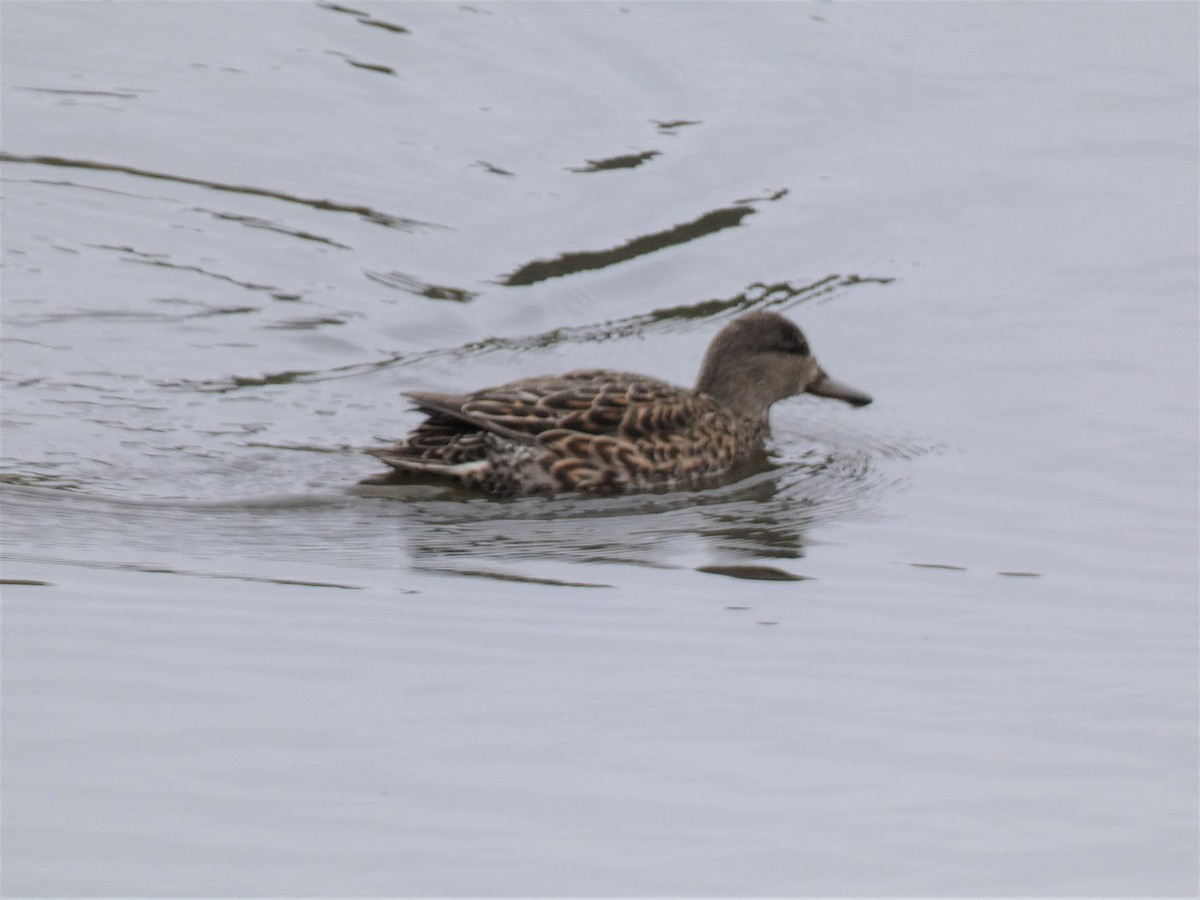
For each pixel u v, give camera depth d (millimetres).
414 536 13359
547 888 8688
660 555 13117
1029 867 8914
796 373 15828
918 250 19250
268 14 24500
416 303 18016
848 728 10406
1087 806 9531
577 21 24375
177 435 15094
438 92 22469
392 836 9133
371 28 24094
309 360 16891
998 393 16328
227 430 15289
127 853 8930
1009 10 25203
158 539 13031
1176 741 10273
